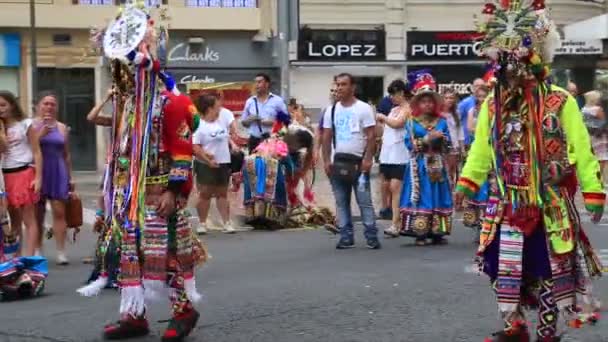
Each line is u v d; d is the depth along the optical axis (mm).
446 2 36156
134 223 7207
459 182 6777
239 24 33844
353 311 8766
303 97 35594
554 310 6562
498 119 6535
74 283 10820
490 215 6598
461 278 10398
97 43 7586
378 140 16188
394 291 9695
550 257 6430
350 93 12891
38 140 11641
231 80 34250
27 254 11797
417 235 13281
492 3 6738
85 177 30016
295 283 10250
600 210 6449
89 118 9742
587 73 33156
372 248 13094
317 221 16281
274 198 15781
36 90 30250
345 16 35844
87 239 14961
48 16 32031
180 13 33438
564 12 35656
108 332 7746
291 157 16203
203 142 14953
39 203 12133
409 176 13312
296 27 27453
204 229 15266
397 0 35875
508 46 6457
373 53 36000
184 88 33875
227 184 15336
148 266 7234
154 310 8875
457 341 7602
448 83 36250
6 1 31797
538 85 6516
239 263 11945
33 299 9797
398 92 14125
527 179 6426
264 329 8078
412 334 7855
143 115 7227
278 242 14125
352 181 12992
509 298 6473
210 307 9000
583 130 6457
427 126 13195
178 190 7250
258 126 16266
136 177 7219
